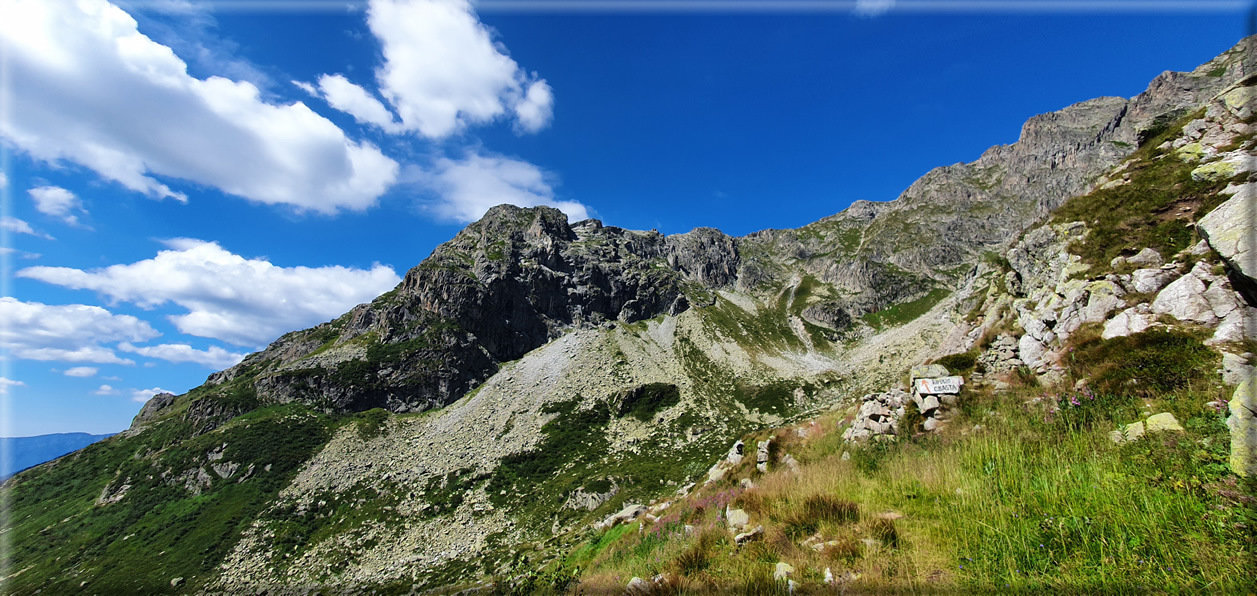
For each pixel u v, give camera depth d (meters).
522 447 106.00
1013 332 19.80
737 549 10.98
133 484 99.19
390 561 68.56
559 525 72.31
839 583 8.18
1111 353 13.72
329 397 123.31
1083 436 11.02
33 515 96.56
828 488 13.63
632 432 110.88
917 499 11.58
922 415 16.97
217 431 111.31
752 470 20.94
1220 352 11.33
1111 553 6.98
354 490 90.38
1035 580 6.99
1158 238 16.92
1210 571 6.04
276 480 94.25
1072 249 19.95
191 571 71.12
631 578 12.05
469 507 82.94
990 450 11.97
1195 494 7.37
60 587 71.88
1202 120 20.44
